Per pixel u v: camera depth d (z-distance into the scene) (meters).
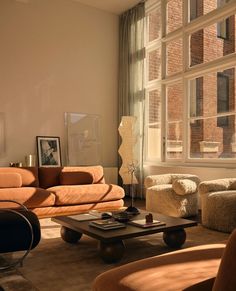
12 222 2.57
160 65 6.80
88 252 3.13
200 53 5.92
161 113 6.67
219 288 0.94
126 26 7.38
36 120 6.50
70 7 6.95
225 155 5.36
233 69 5.25
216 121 5.55
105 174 7.00
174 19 6.55
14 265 2.67
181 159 6.18
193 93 6.03
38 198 4.61
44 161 6.46
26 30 6.42
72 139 6.87
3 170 4.99
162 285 1.23
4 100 6.18
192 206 4.91
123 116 6.85
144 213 3.70
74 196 4.93
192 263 1.47
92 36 7.23
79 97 7.03
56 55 6.76
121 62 7.45
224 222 3.94
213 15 5.52
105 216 3.36
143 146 6.87
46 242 3.49
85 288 2.25
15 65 6.30
